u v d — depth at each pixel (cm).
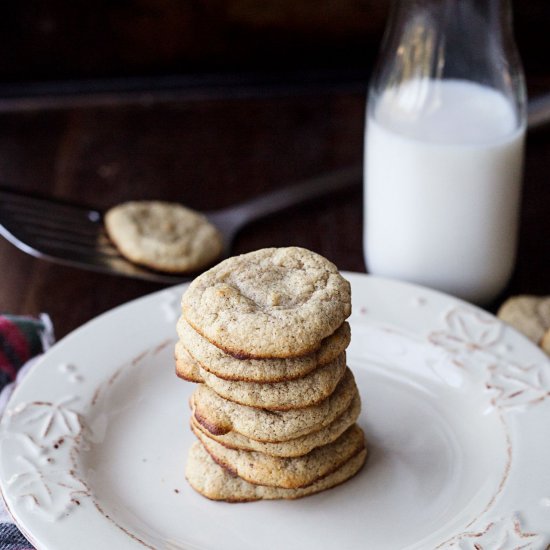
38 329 62
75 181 79
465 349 59
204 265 68
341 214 75
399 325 61
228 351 49
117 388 57
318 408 51
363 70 97
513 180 64
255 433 51
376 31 96
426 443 55
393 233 65
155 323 60
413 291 62
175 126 86
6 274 69
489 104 64
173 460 54
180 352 52
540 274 69
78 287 68
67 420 55
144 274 68
